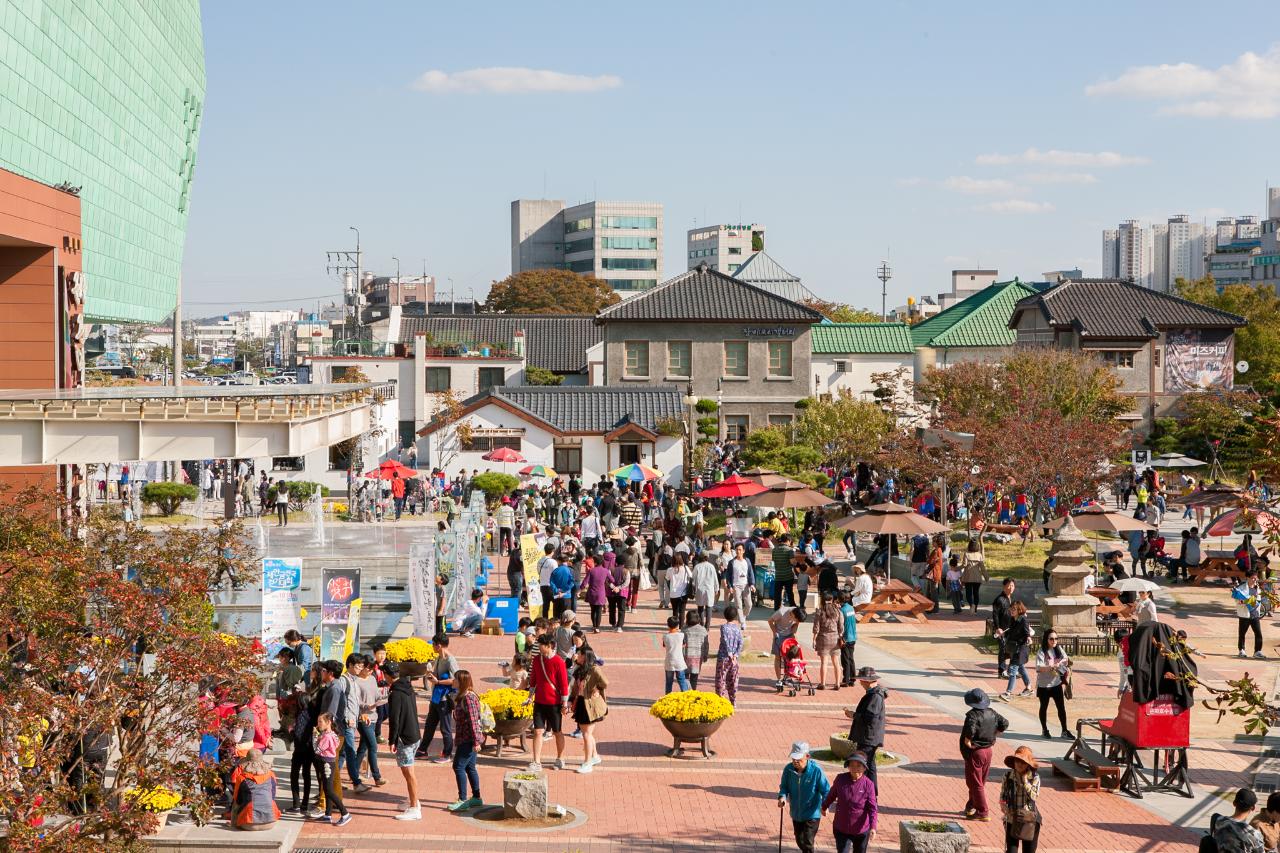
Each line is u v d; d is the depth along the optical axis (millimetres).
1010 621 26750
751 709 23375
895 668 26984
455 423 58625
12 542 14820
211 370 155250
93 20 49750
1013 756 15188
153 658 15242
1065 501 42812
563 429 59344
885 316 135125
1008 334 80938
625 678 25719
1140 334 69500
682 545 33562
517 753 20234
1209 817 17578
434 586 26062
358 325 112062
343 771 19062
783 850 15945
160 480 56125
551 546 31234
